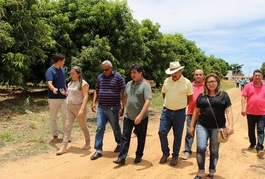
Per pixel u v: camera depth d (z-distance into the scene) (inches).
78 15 609.0
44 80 658.2
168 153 224.1
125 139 214.7
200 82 241.4
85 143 272.4
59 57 265.0
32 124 331.9
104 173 200.1
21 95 599.5
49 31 510.6
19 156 230.4
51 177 190.9
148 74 983.0
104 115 232.5
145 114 211.8
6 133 283.0
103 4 615.8
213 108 182.7
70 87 241.3
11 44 416.2
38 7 490.3
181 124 214.7
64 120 269.7
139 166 215.8
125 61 665.0
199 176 185.9
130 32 633.6
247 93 271.7
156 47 943.0
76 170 204.5
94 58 552.4
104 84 228.1
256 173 214.5
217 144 185.2
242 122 445.7
